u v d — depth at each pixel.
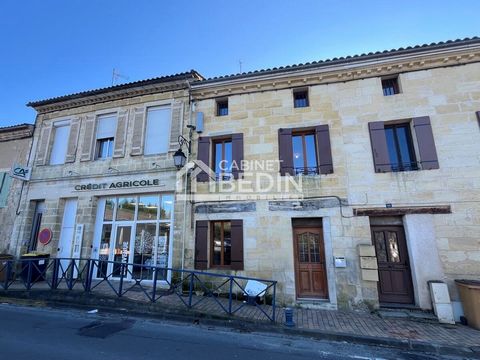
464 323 5.62
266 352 4.16
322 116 7.79
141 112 9.42
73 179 9.53
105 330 4.84
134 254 8.55
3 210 10.09
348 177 7.20
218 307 6.09
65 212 9.56
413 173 6.83
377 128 7.30
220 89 8.76
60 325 5.03
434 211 6.50
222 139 8.62
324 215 7.12
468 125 6.81
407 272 6.66
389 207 6.78
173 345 4.26
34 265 7.21
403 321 5.67
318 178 7.37
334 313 6.21
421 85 7.30
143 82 9.19
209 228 7.91
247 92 8.56
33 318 5.40
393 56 7.43
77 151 9.84
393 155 7.34
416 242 6.46
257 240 7.38
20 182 10.15
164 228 8.41
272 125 8.10
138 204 8.89
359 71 7.74
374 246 6.82
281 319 5.54
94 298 6.34
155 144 9.09
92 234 8.98
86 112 10.15
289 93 8.23
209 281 7.38
